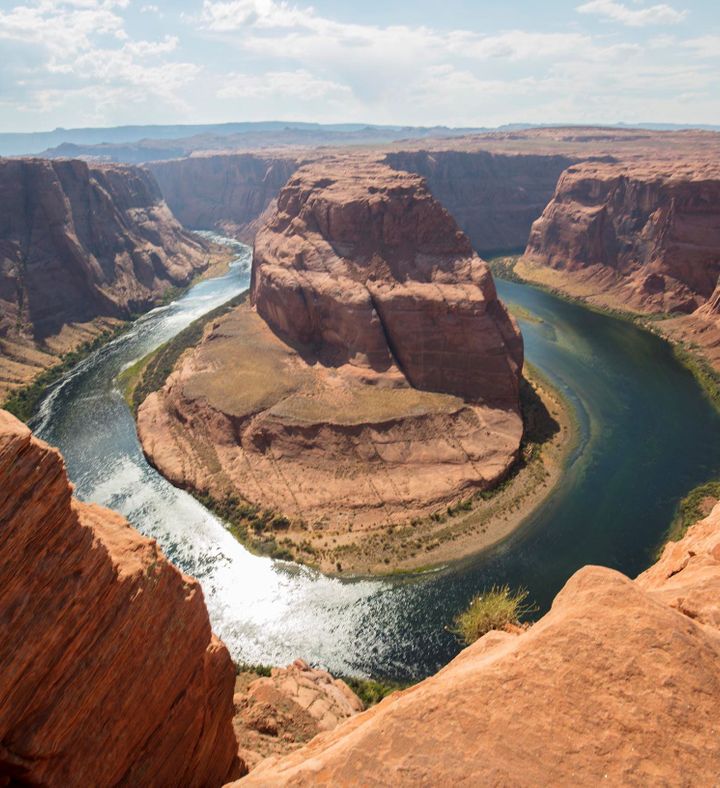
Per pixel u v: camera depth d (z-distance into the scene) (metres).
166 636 16.48
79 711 13.92
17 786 13.30
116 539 16.69
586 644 12.73
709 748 10.88
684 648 12.42
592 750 11.05
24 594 12.76
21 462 12.75
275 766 15.27
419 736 11.77
